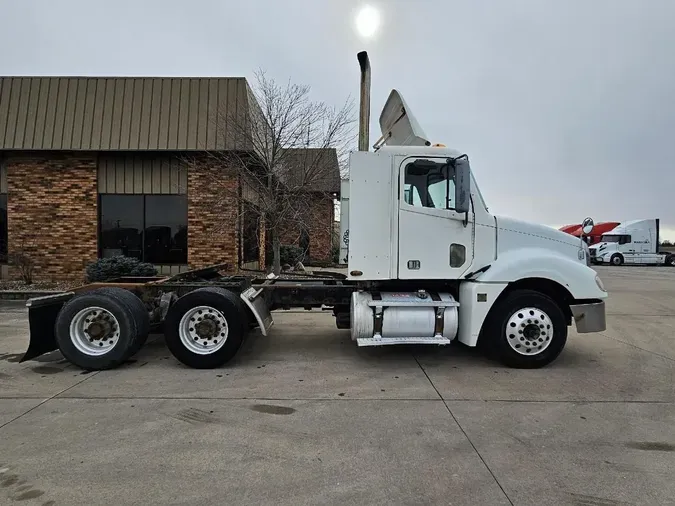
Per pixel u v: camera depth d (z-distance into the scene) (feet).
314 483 9.31
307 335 24.11
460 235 17.92
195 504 8.54
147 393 14.76
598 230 120.06
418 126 19.31
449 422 12.47
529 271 17.72
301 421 12.50
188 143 40.22
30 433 11.61
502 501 8.68
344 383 15.89
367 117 28.50
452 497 8.82
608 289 50.72
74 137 40.50
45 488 9.04
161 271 43.52
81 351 17.22
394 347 21.33
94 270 37.37
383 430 11.93
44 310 18.11
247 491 8.98
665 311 34.24
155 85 41.24
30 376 16.63
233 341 17.51
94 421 12.41
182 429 11.93
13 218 42.70
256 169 41.88
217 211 42.37
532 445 11.09
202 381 16.05
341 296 19.84
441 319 17.74
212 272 23.89
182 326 17.63
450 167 17.84
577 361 19.11
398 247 17.71
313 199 42.32
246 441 11.24
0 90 41.14
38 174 42.60
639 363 18.83
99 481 9.32
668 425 12.35
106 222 43.52
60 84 41.19
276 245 39.86
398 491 9.03
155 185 43.16
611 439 11.44
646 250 110.22
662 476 9.63
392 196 17.65
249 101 41.14
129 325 17.33
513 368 17.89
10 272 43.75
